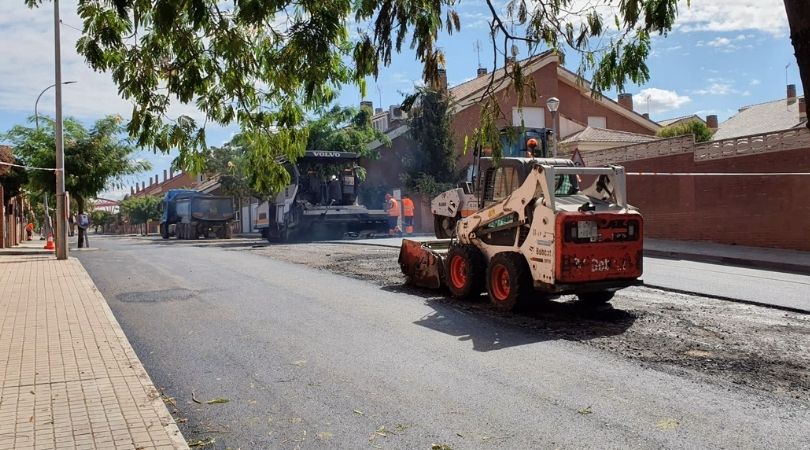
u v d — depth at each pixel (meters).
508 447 4.48
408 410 5.25
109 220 102.31
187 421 5.14
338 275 13.41
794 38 3.12
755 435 4.65
